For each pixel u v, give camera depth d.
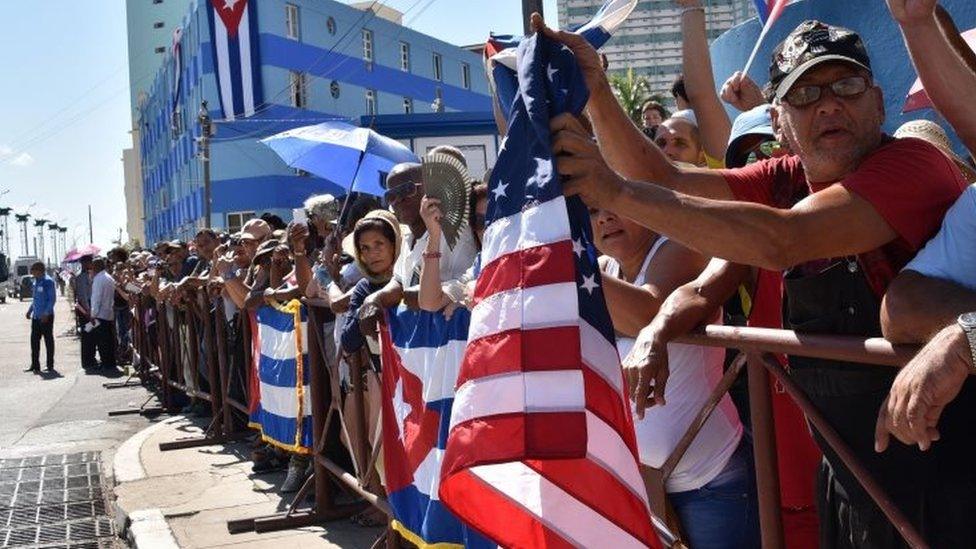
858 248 1.93
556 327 2.05
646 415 2.78
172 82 41.88
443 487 2.41
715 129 3.84
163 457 7.66
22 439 9.59
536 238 2.08
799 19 6.80
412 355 4.00
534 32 2.18
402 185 4.24
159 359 11.56
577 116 2.12
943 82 1.93
